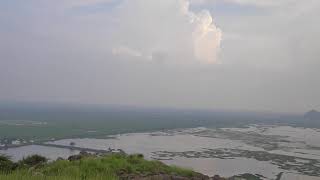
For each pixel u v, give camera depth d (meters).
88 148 111.06
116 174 19.73
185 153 105.94
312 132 196.25
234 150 116.25
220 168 82.19
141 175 19.86
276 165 92.00
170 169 21.58
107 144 125.19
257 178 73.94
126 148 113.31
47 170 19.72
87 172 19.30
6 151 99.00
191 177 20.98
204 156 101.81
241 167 85.75
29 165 22.36
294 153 114.19
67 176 17.73
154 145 124.69
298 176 78.50
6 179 16.52
